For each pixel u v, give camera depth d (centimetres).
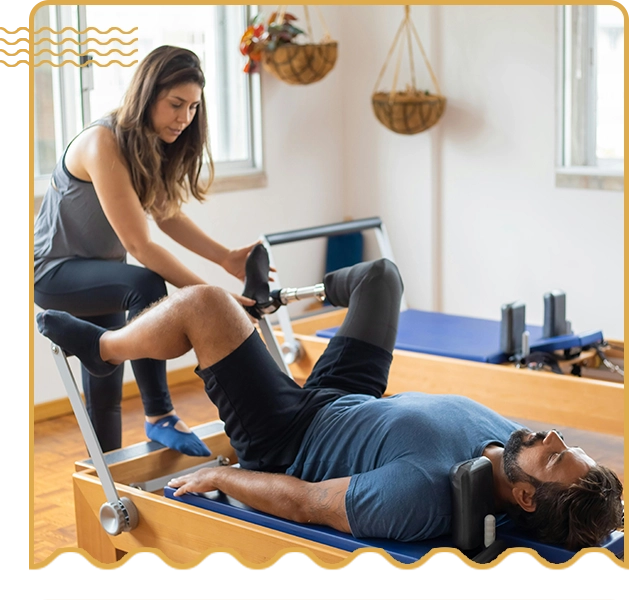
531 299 475
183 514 199
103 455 214
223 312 193
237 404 197
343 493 179
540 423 321
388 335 219
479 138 482
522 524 180
